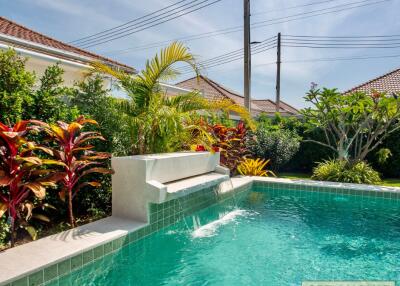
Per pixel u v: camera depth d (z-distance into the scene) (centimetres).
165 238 558
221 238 569
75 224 519
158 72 652
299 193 966
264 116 1567
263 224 656
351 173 1032
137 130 673
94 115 593
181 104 719
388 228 632
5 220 416
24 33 925
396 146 1195
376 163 1232
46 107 501
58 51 833
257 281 406
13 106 436
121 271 427
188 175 676
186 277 412
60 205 521
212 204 745
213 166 787
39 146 429
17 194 401
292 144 1236
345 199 895
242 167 1136
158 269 436
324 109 1155
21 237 443
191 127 760
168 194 521
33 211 479
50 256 367
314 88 1107
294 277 419
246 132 1215
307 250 514
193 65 663
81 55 917
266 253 499
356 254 499
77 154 540
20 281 321
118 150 629
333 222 675
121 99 668
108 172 506
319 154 1320
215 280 406
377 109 1031
